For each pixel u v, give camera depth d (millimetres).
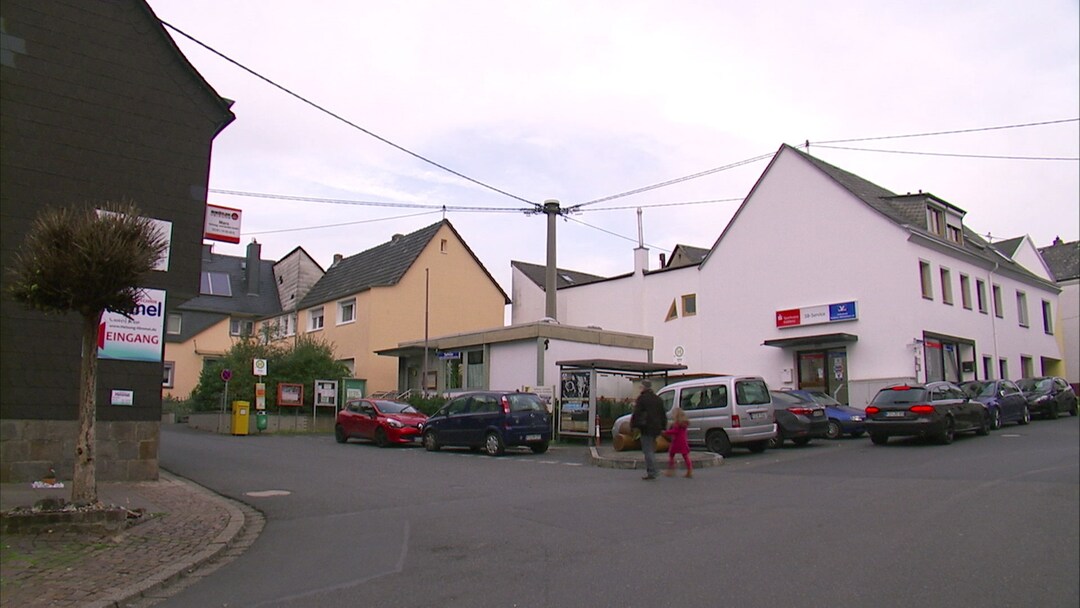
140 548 8508
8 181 12750
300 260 50781
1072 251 46469
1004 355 33812
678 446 14352
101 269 9227
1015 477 13266
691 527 9109
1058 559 7742
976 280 32719
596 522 9523
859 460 16406
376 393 33781
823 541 8336
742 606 6051
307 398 32406
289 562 7941
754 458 17625
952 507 10438
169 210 14297
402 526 9562
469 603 6191
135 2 14250
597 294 40312
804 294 30828
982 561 7609
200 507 11148
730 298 33594
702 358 34469
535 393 22469
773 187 32469
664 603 6117
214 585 7164
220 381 33469
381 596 6488
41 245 9266
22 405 12695
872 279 28781
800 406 20406
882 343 28250
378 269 40406
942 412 19172
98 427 13453
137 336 13867
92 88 13711
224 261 53562
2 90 12867
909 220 30422
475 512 10406
